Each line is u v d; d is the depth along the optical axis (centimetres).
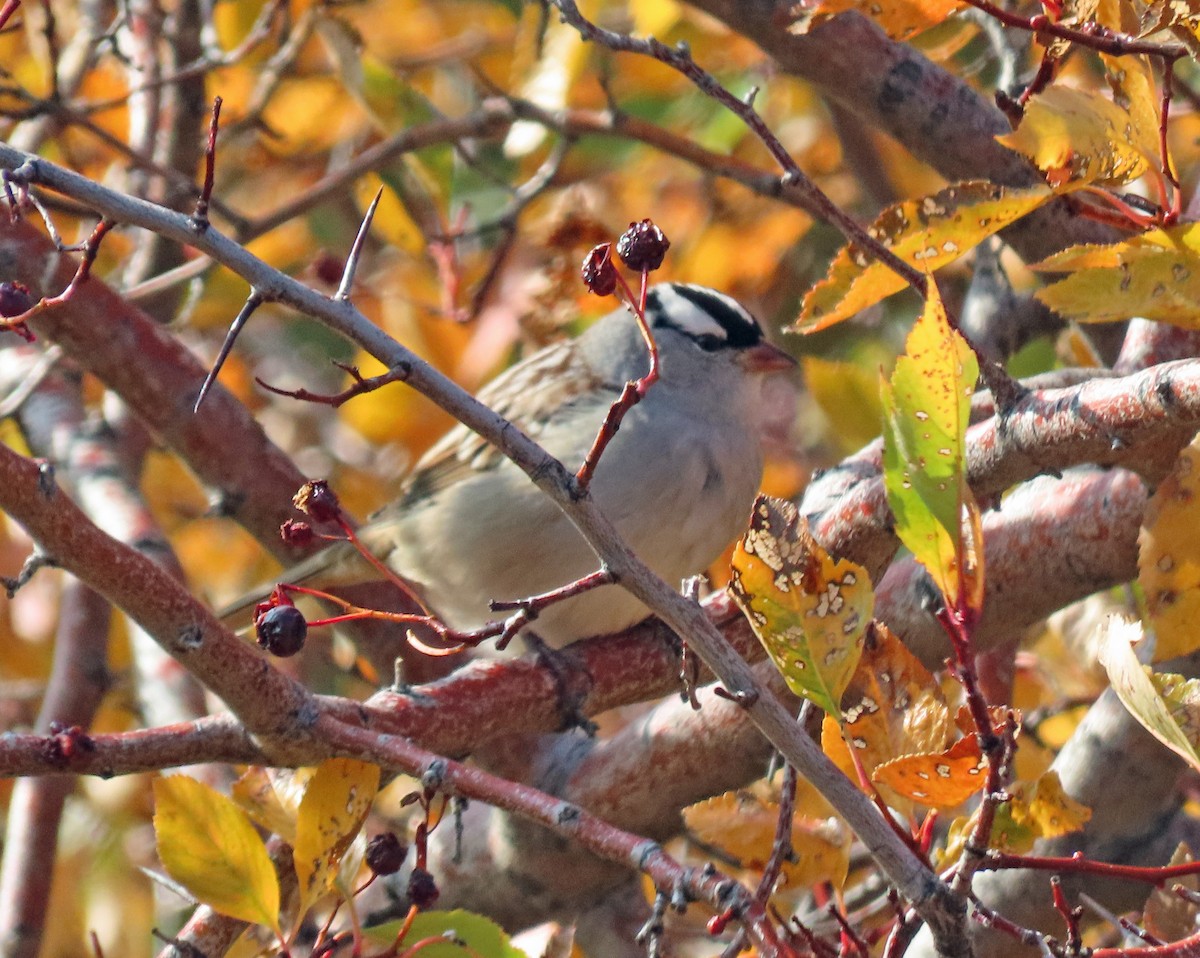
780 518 466
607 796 773
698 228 1247
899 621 737
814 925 740
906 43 824
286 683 553
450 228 1130
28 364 1067
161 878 538
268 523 877
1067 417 597
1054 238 800
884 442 446
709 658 434
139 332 837
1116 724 684
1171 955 452
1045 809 479
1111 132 516
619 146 1239
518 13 1311
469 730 705
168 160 1157
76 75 1101
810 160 1305
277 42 1200
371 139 1234
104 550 518
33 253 824
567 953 629
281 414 1335
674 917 802
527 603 450
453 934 530
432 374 440
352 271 449
